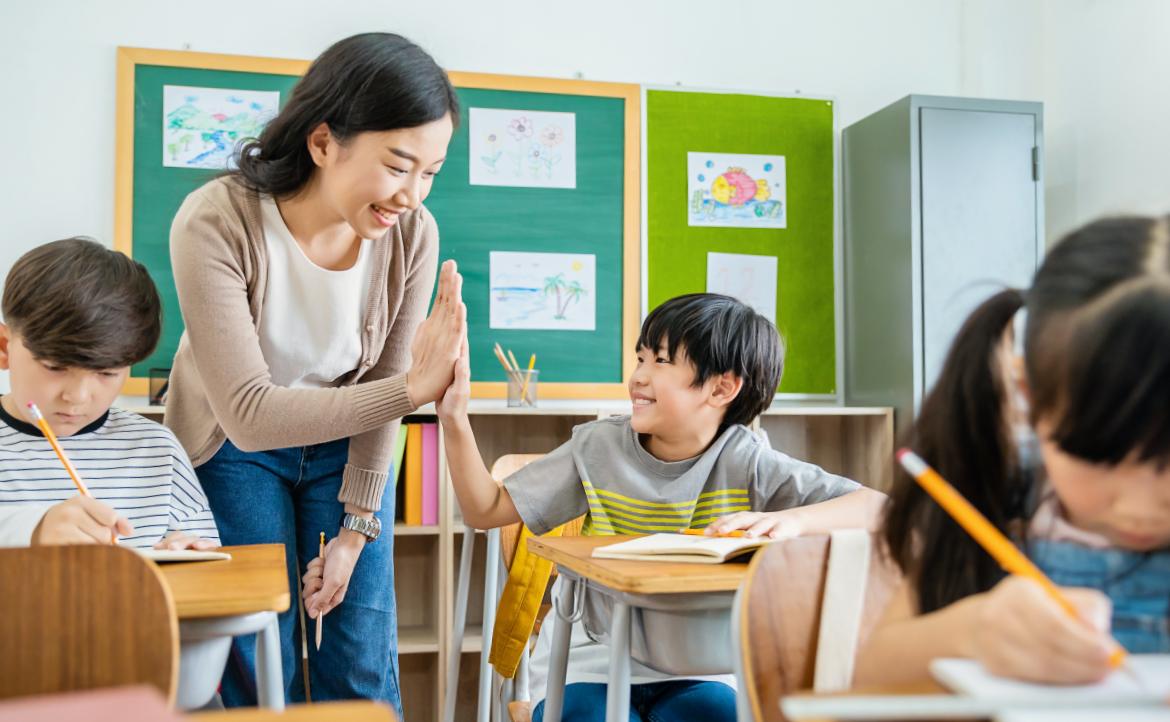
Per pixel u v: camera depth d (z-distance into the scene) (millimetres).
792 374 3137
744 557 1100
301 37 2887
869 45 3271
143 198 2754
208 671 856
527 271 2988
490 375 2953
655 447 1615
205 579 931
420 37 2967
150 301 1491
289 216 1443
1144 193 2908
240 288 1395
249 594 839
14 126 2699
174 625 679
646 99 3090
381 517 1616
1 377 2656
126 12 2783
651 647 1084
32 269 1404
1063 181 3211
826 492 1547
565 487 1588
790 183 3172
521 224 2992
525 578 1756
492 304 2963
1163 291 528
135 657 676
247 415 1354
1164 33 2855
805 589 767
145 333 1474
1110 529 593
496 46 3016
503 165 2988
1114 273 546
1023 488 706
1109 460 541
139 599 681
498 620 1771
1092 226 583
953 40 3328
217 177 1446
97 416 1486
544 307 2992
